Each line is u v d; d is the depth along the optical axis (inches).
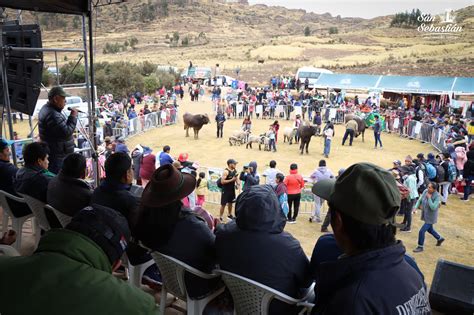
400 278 66.4
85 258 56.9
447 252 421.7
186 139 1047.6
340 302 64.7
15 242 192.2
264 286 108.3
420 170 524.1
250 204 111.3
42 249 57.2
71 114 258.2
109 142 624.1
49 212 172.2
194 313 129.5
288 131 995.3
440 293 136.0
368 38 5442.9
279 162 821.9
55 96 246.1
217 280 131.3
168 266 128.7
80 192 153.9
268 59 4025.6
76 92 1592.0
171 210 120.8
